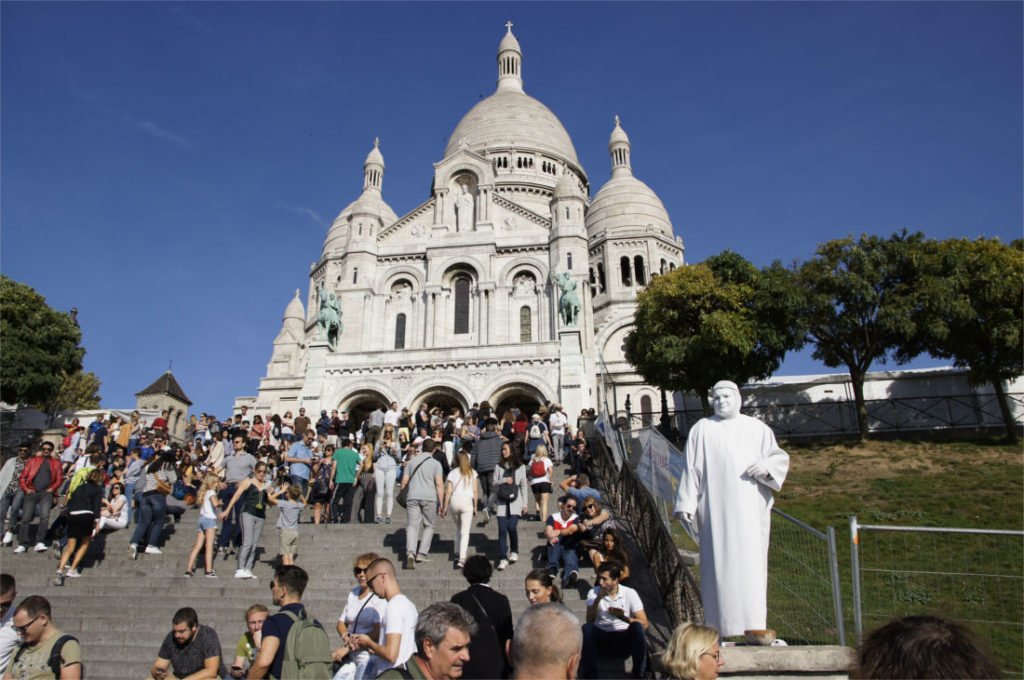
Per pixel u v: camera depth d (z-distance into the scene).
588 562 15.87
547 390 42.88
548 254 55.09
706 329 38.84
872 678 3.81
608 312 69.19
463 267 55.62
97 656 13.70
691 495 9.47
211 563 17.00
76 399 70.69
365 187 71.25
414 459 17.11
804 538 16.06
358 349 53.28
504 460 17.91
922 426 38.97
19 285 51.25
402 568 16.70
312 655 9.09
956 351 35.75
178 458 27.23
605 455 24.86
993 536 18.36
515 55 97.56
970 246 36.91
